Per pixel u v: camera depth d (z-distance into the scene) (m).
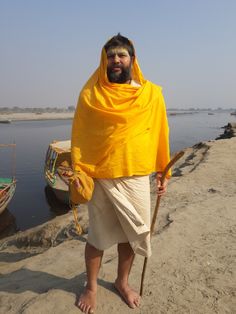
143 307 3.34
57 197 16.34
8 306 3.48
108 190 2.94
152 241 5.06
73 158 2.94
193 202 7.48
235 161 12.80
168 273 4.02
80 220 7.69
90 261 3.21
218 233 5.35
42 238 7.58
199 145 17.94
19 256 7.18
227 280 3.87
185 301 3.46
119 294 3.48
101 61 2.89
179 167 14.07
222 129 71.12
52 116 161.38
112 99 2.81
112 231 3.11
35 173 24.70
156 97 2.95
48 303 3.37
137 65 3.01
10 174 24.41
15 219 14.71
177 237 5.21
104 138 2.85
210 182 9.88
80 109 2.93
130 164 2.88
